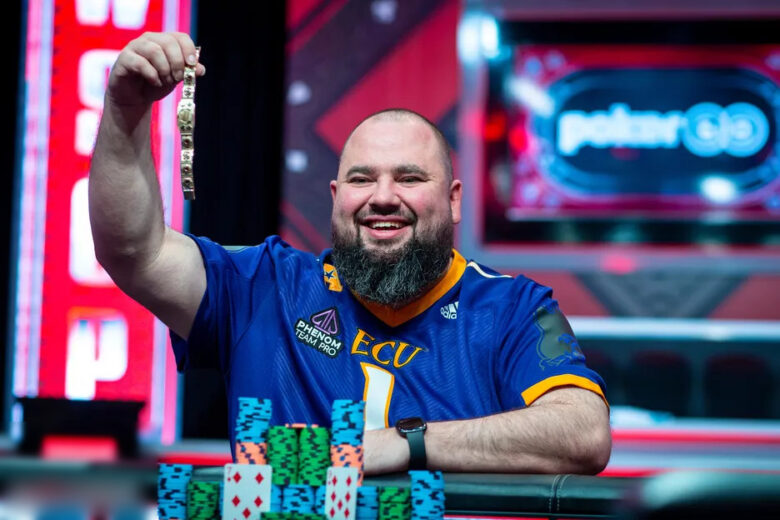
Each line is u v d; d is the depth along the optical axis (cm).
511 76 530
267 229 496
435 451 168
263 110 500
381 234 200
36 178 505
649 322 524
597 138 530
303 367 197
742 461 491
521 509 128
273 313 203
